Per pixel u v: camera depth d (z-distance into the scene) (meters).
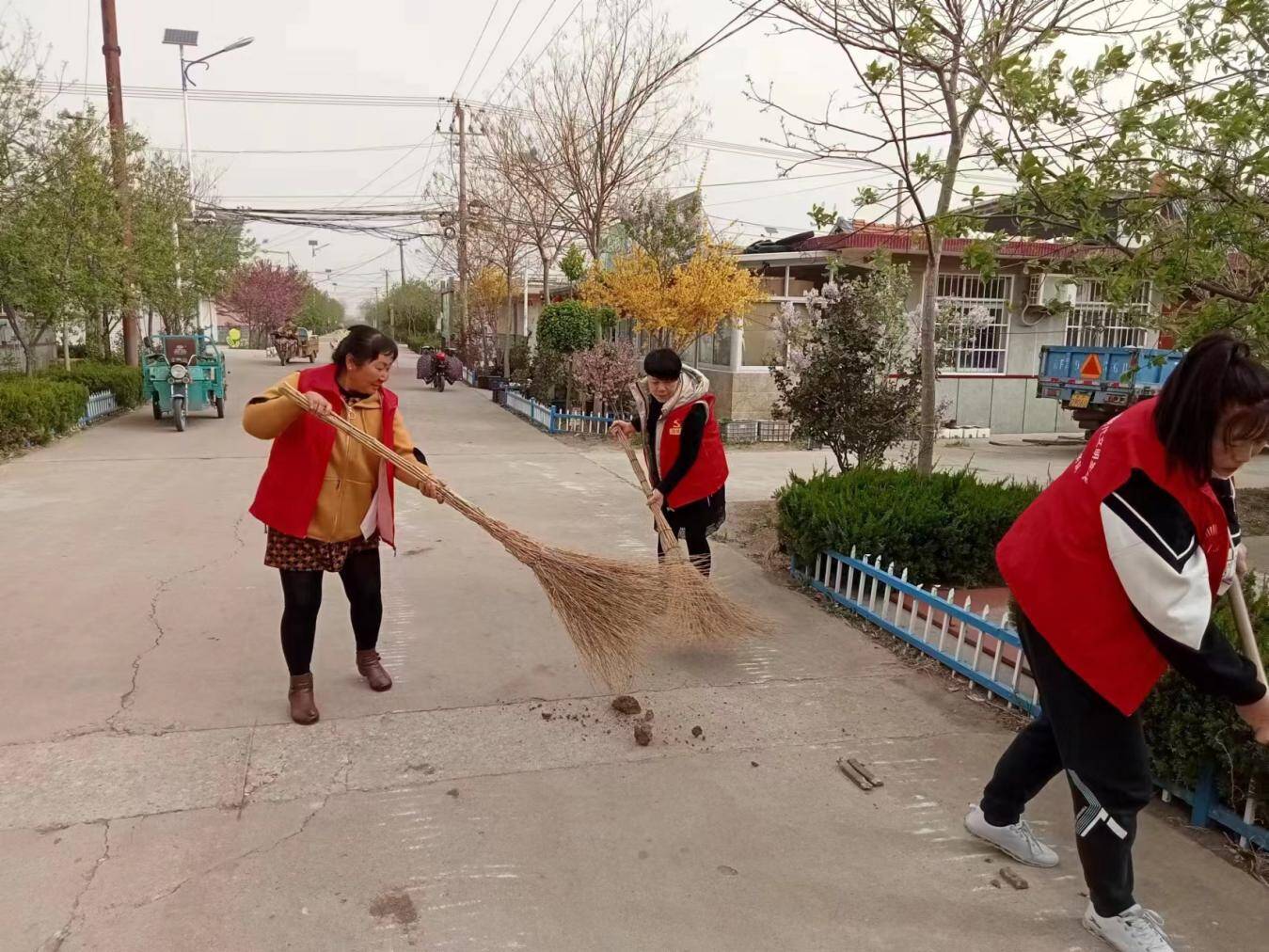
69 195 11.92
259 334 52.91
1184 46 3.78
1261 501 8.23
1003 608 4.85
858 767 3.19
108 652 4.10
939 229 4.39
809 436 7.04
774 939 2.31
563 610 3.52
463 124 20.38
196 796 2.91
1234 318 3.72
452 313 32.38
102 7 14.99
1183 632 1.94
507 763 3.20
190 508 7.23
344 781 3.04
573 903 2.43
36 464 9.32
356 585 3.65
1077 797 2.26
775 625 4.66
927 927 2.38
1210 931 2.37
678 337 12.32
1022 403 14.62
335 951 2.22
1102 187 3.76
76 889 2.42
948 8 5.07
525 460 10.54
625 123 13.62
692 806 2.94
